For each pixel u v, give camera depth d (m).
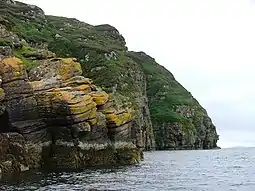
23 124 53.91
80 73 69.50
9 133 52.09
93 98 68.06
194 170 69.31
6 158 50.66
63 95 58.28
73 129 59.03
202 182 48.06
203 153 161.88
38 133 56.69
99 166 64.88
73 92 60.56
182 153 158.88
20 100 53.59
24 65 60.50
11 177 46.09
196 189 41.19
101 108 69.56
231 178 54.00
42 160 57.38
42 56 69.31
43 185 40.16
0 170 47.97
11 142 51.78
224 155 143.50
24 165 53.25
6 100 51.88
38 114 56.97
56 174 50.66
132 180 47.72
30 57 68.69
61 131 58.94
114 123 69.44
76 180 45.22
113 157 69.56
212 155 142.88
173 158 117.06
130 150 75.12
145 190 39.34
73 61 69.12
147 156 129.50
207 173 62.81
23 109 53.97
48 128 58.97
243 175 59.28
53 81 61.19
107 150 68.38
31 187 38.44
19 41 75.69
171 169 69.94
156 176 54.22
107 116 69.25
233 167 79.19
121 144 72.25
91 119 62.94
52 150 59.09
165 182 47.03
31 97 55.47
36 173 50.62
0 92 49.91
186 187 42.62
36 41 129.50
